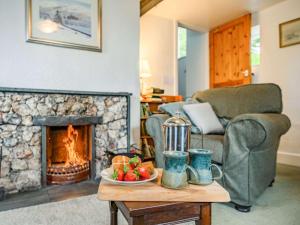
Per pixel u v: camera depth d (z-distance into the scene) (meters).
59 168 2.37
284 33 3.43
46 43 2.37
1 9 2.17
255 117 1.62
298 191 2.13
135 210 0.83
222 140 1.88
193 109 2.35
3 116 2.11
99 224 1.53
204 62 4.71
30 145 2.23
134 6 2.92
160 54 3.94
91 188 2.25
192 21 4.15
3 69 2.18
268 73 3.65
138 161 1.18
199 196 0.92
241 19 3.92
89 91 2.52
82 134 2.67
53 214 1.67
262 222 1.55
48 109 2.31
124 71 2.83
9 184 2.13
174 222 0.89
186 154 1.01
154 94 3.44
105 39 2.71
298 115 3.26
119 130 2.70
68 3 2.49
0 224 1.53
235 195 1.72
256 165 1.73
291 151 3.30
